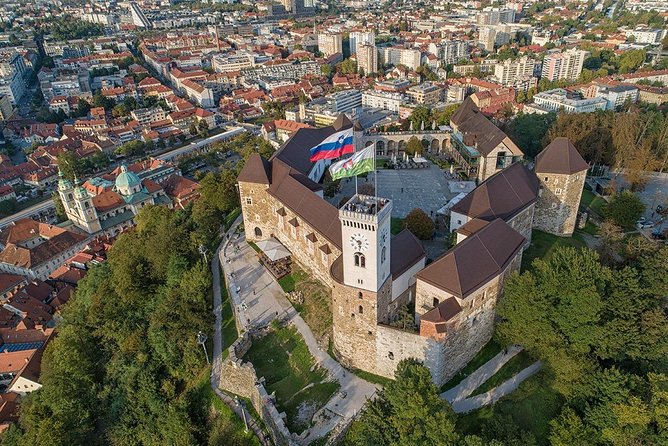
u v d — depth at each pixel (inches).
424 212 5846.5
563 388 3523.6
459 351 3705.7
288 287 4940.9
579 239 5349.4
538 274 3833.7
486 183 4749.0
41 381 4916.3
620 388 3292.3
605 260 4547.2
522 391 3622.0
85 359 4773.6
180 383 4352.9
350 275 3617.1
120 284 5093.5
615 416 3203.7
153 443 4087.1
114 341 4950.8
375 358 3836.1
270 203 5521.7
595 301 3440.0
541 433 3425.2
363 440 3048.7
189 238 5595.5
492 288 3764.8
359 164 3316.9
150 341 4640.8
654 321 3597.4
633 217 5452.8
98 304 5132.9
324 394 3782.0
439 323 3380.9
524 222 4904.0
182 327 4453.7
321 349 4160.9
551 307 3585.1
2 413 5251.0
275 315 4559.5
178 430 3954.2
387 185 6894.7
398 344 3641.7
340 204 5275.6
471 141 7066.9
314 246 4734.3
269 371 4072.3
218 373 4224.9
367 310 3678.6
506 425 3309.5
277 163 5659.5
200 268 5088.6
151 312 4963.1
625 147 7052.2
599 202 6353.3
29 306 6712.6
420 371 3115.2
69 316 5428.2
